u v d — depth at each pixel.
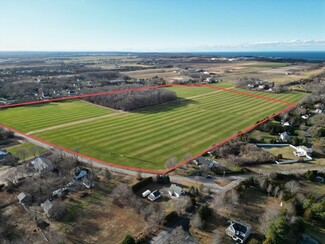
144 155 77.00
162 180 62.09
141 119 112.44
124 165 71.00
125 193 55.72
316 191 59.19
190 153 77.69
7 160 71.88
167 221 48.88
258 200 55.81
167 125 104.19
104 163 72.00
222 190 59.56
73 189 59.66
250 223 49.34
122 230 47.31
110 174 63.56
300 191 58.53
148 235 45.78
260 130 97.62
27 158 75.31
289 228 44.38
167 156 76.31
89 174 64.94
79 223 49.09
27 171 67.50
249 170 67.56
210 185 61.59
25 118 112.88
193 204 53.75
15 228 48.09
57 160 71.62
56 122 107.44
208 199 56.16
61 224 48.84
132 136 91.75
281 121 106.19
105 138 89.75
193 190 57.16
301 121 103.00
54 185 61.47
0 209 53.31
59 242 43.69
